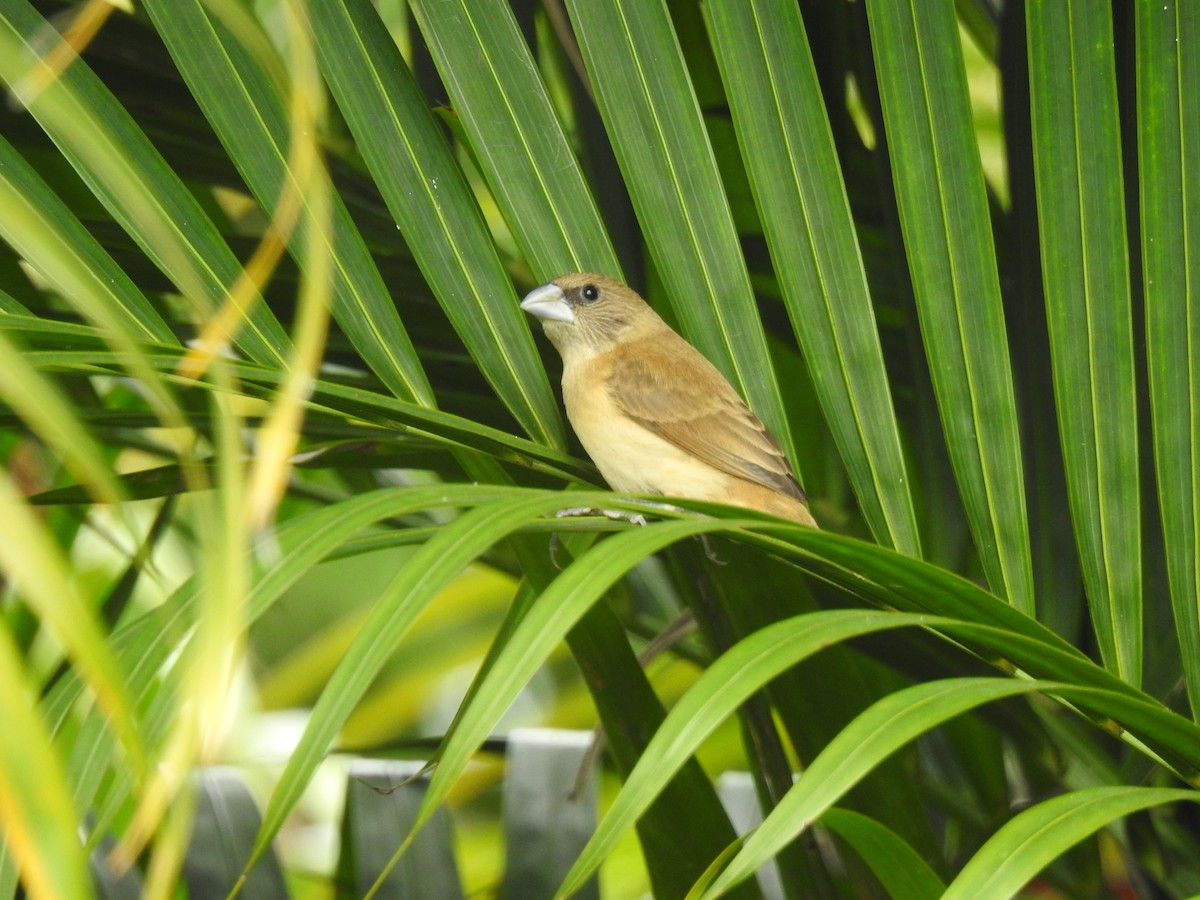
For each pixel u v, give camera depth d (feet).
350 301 14.65
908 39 14.67
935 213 14.66
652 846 14.74
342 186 14.93
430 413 14.58
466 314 14.70
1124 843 14.84
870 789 14.79
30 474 15.06
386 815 14.79
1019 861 10.97
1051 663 13.39
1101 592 14.60
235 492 7.66
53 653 15.02
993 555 14.62
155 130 14.84
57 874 6.35
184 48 14.64
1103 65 14.65
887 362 14.94
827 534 12.48
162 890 7.32
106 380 14.97
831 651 14.80
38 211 14.58
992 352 14.64
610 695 14.75
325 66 14.69
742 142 14.67
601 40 14.71
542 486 14.85
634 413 15.02
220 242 14.62
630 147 14.71
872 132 14.85
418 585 10.51
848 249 14.67
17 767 6.30
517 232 14.71
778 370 15.03
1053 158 14.65
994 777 14.92
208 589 7.39
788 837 10.35
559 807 14.80
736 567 14.78
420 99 14.70
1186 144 14.64
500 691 10.12
